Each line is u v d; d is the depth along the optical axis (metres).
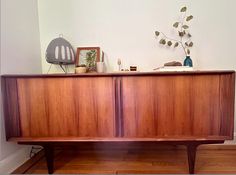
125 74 1.36
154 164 1.65
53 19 1.99
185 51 1.91
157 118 1.39
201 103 1.35
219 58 1.89
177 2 1.89
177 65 1.72
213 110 1.35
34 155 1.84
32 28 1.90
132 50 1.95
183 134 1.38
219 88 1.34
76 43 1.98
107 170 1.57
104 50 1.97
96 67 1.87
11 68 1.61
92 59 1.92
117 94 1.39
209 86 1.34
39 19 2.01
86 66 1.87
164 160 1.73
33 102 1.44
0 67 1.49
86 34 1.97
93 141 1.42
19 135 1.47
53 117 1.44
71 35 1.98
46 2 1.99
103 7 1.95
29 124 1.46
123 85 1.38
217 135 1.36
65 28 1.99
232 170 1.52
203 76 1.34
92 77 1.40
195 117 1.37
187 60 1.78
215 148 1.90
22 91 1.44
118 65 1.96
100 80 1.40
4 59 1.53
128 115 1.40
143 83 1.38
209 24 1.88
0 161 1.49
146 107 1.38
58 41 1.82
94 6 1.95
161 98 1.38
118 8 1.94
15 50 1.66
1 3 1.53
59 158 1.81
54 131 1.45
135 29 1.94
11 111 1.46
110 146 1.99
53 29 2.00
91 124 1.42
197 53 1.91
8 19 1.59
